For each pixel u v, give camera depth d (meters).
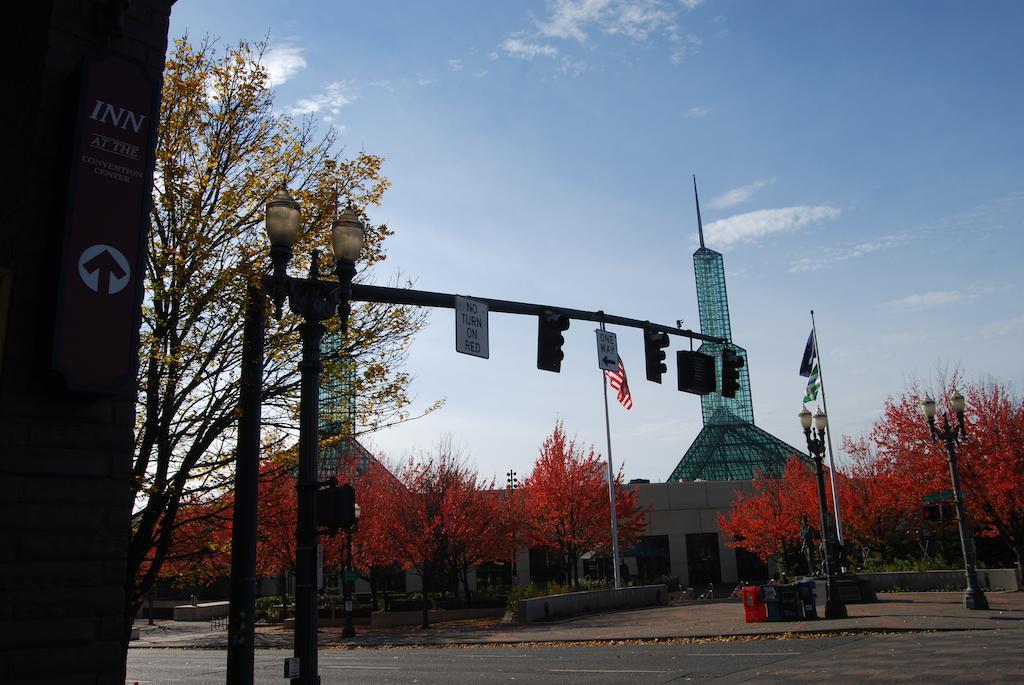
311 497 7.96
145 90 6.14
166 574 12.01
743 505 53.78
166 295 9.20
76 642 5.32
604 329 13.95
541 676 15.94
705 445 88.12
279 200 8.39
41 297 5.57
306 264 10.66
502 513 44.00
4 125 6.04
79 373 5.44
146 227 5.98
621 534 46.31
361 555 40.69
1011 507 32.34
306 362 8.34
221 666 23.06
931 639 18.00
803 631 21.06
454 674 17.30
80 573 5.41
